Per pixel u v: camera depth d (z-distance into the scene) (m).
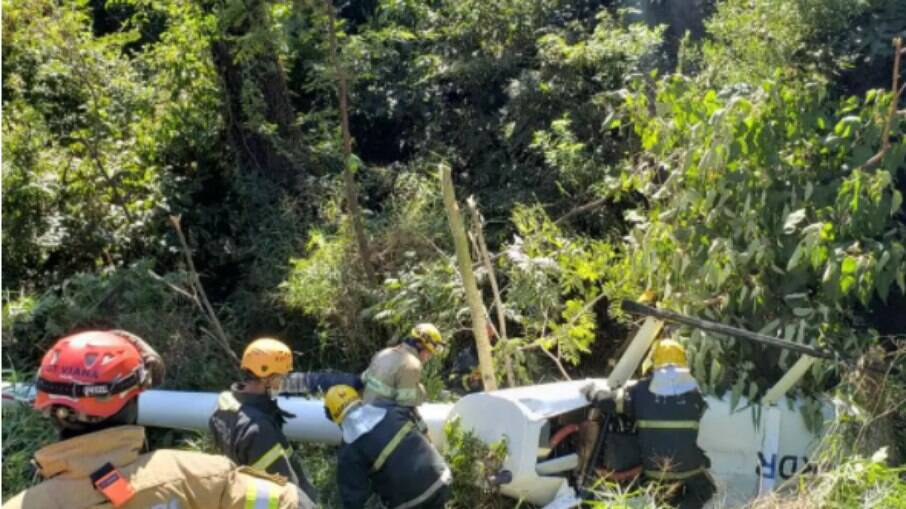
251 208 7.82
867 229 5.32
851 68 7.07
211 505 1.96
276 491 2.04
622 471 4.62
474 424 4.69
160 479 1.91
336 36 7.43
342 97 6.79
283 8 7.32
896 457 4.96
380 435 4.16
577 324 5.98
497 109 8.63
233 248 7.79
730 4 7.48
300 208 7.71
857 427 4.86
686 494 4.51
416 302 6.21
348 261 6.69
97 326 6.14
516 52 8.63
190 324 6.21
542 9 8.73
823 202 5.43
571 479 4.74
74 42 7.53
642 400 4.51
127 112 7.96
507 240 7.44
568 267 6.01
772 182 5.45
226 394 3.98
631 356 4.95
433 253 6.84
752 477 4.94
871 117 5.45
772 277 5.45
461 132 8.45
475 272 6.21
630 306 4.98
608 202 7.36
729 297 5.42
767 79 6.21
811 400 5.03
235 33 7.80
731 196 5.48
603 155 7.63
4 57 7.32
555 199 7.64
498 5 8.66
